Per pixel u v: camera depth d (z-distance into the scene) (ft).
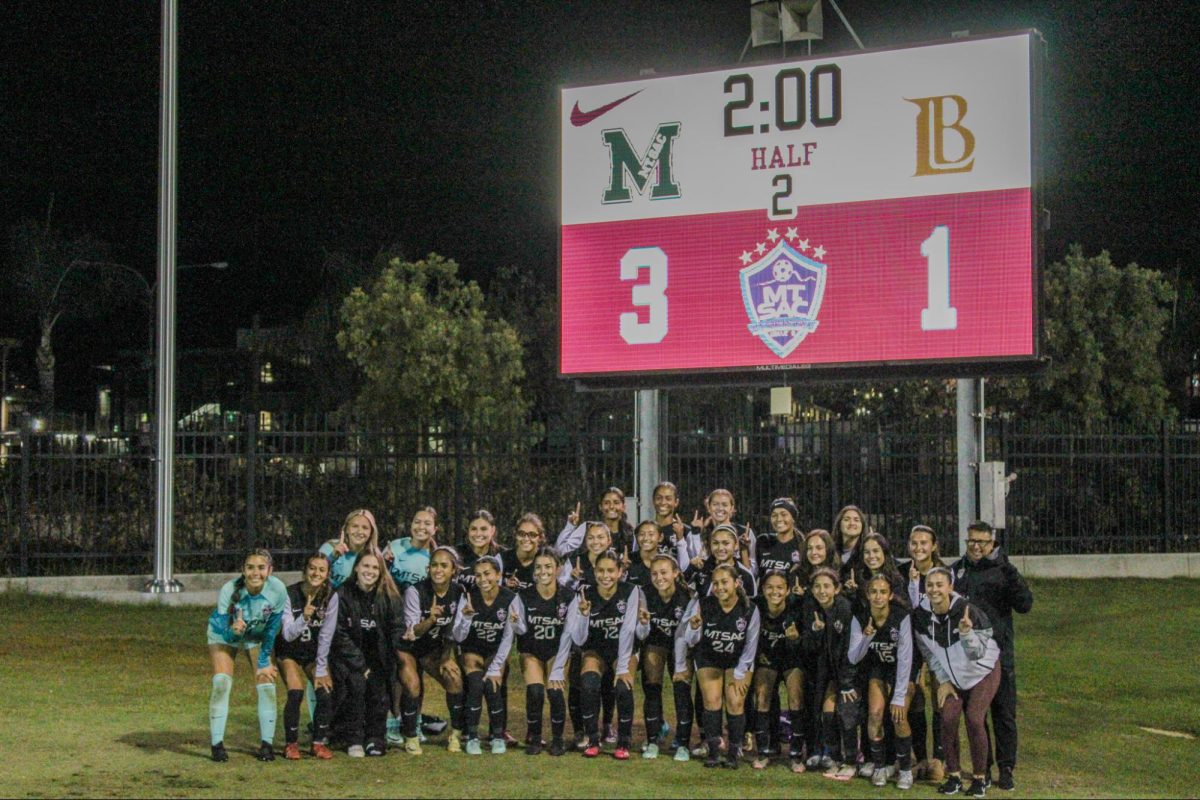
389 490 57.98
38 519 55.67
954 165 39.63
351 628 28.60
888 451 59.67
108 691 34.94
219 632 28.02
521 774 27.07
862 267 40.50
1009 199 38.99
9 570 54.54
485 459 59.16
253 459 56.08
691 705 29.81
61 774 25.89
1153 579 61.16
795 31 42.73
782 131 41.60
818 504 59.36
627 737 29.12
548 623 29.45
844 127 40.88
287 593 28.25
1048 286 93.71
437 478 57.41
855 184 40.70
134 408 153.17
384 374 97.60
